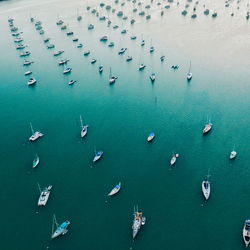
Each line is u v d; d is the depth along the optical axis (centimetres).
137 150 13238
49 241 9612
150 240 9481
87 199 10981
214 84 18338
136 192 11156
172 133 14162
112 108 16600
